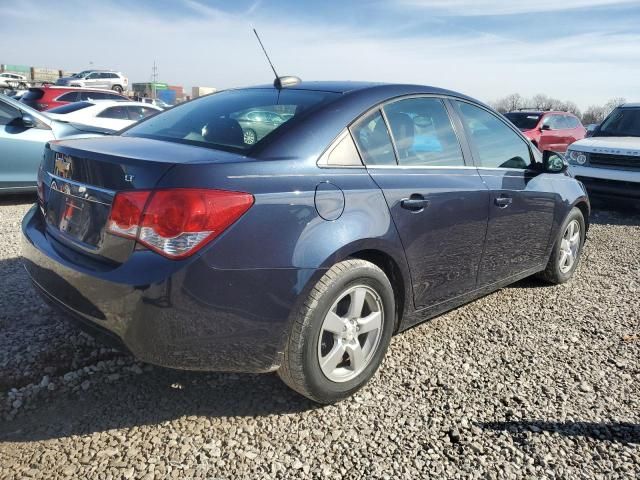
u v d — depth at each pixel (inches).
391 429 100.4
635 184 299.9
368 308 109.3
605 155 310.7
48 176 110.0
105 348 122.1
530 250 157.5
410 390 113.3
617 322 152.9
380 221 105.4
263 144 99.5
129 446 92.7
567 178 177.0
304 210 94.9
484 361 127.0
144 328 85.3
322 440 96.6
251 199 89.2
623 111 369.1
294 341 96.2
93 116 388.2
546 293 174.7
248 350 92.6
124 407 103.3
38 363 114.8
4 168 261.7
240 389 111.1
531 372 122.8
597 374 123.1
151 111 431.2
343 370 107.2
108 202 90.2
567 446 97.3
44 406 102.3
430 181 119.3
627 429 102.8
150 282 83.4
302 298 94.3
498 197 137.6
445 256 123.7
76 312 94.2
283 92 121.6
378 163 112.0
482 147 141.4
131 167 88.7
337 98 113.3
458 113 137.4
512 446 96.7
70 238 98.6
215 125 111.9
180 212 83.7
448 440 98.0
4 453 89.6
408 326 122.6
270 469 89.0
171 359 88.4
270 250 90.4
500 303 164.2
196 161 89.7
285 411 104.3
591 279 191.5
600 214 323.9
